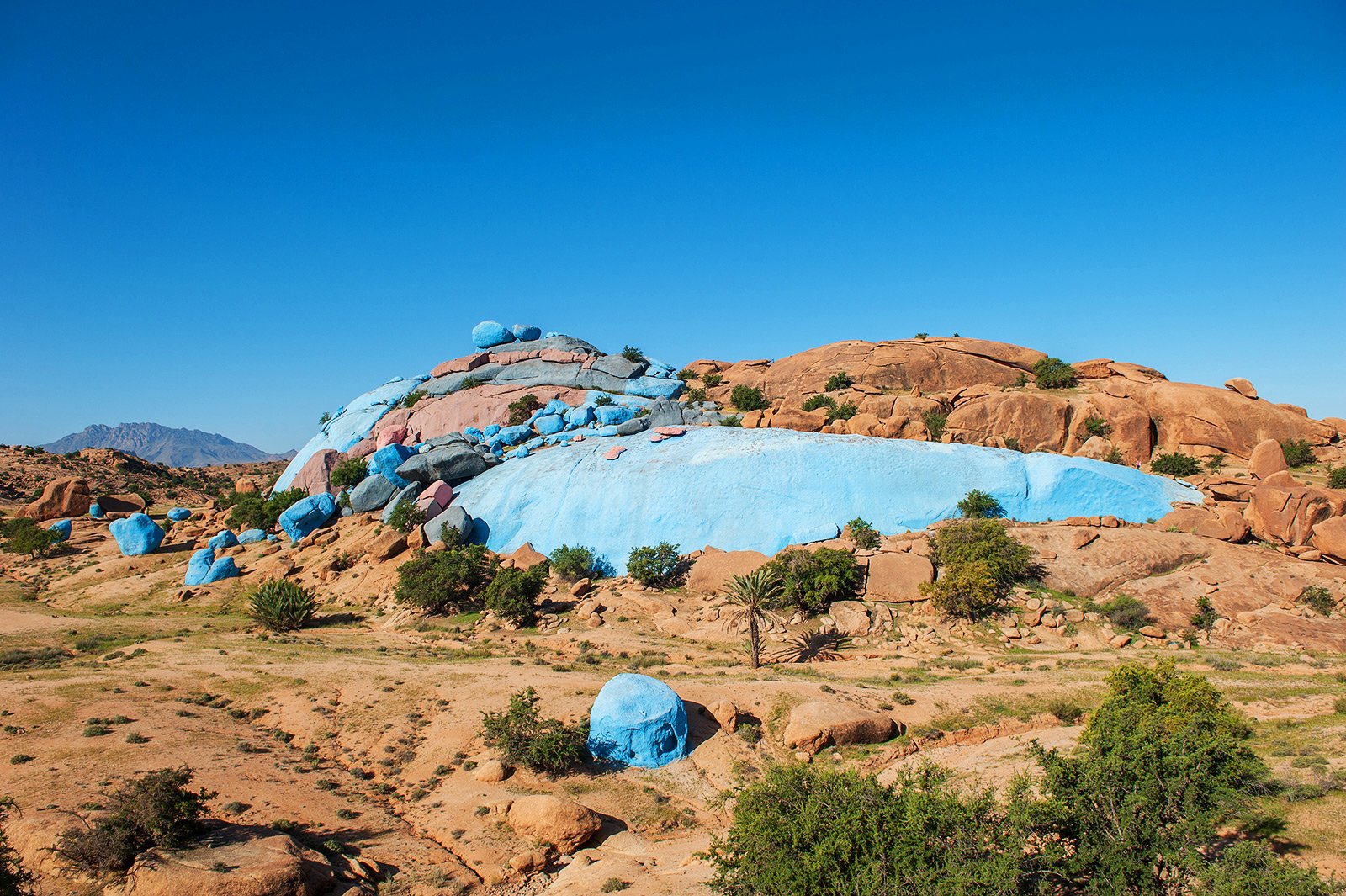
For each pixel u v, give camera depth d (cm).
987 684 3731
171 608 5875
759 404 8581
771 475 6091
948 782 2739
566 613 5172
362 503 7162
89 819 2189
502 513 6469
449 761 2973
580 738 3025
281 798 2595
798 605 4938
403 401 9700
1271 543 4969
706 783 2950
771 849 1811
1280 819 2064
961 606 4638
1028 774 2022
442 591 5241
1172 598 4569
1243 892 1541
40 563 7212
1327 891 1528
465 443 7431
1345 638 4000
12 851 2045
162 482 12762
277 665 3941
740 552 5444
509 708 3228
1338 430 6844
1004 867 1619
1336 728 2727
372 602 5741
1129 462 6712
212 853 2088
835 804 1845
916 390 7850
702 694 3581
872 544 5428
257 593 5312
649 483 6275
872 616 4766
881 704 3422
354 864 2225
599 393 8738
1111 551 4947
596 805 2747
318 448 9444
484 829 2522
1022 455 6072
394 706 3409
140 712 3173
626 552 5994
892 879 1667
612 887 2139
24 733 2883
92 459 12669
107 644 4572
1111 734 2062
